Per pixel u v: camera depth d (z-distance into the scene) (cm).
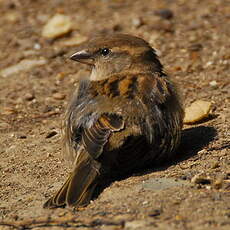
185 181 968
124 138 949
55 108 1461
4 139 1305
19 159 1192
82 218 889
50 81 1625
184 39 1797
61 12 2080
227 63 1605
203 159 1048
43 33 1902
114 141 948
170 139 1013
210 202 890
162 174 998
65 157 1061
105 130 950
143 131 972
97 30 1909
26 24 2008
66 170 1122
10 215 959
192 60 1647
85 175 958
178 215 858
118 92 1005
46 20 2028
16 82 1638
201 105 1256
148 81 1033
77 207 926
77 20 2005
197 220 838
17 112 1452
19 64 1744
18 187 1077
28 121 1402
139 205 902
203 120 1243
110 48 1102
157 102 999
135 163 999
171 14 1961
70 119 1006
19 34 1933
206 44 1747
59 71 1686
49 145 1249
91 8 2114
